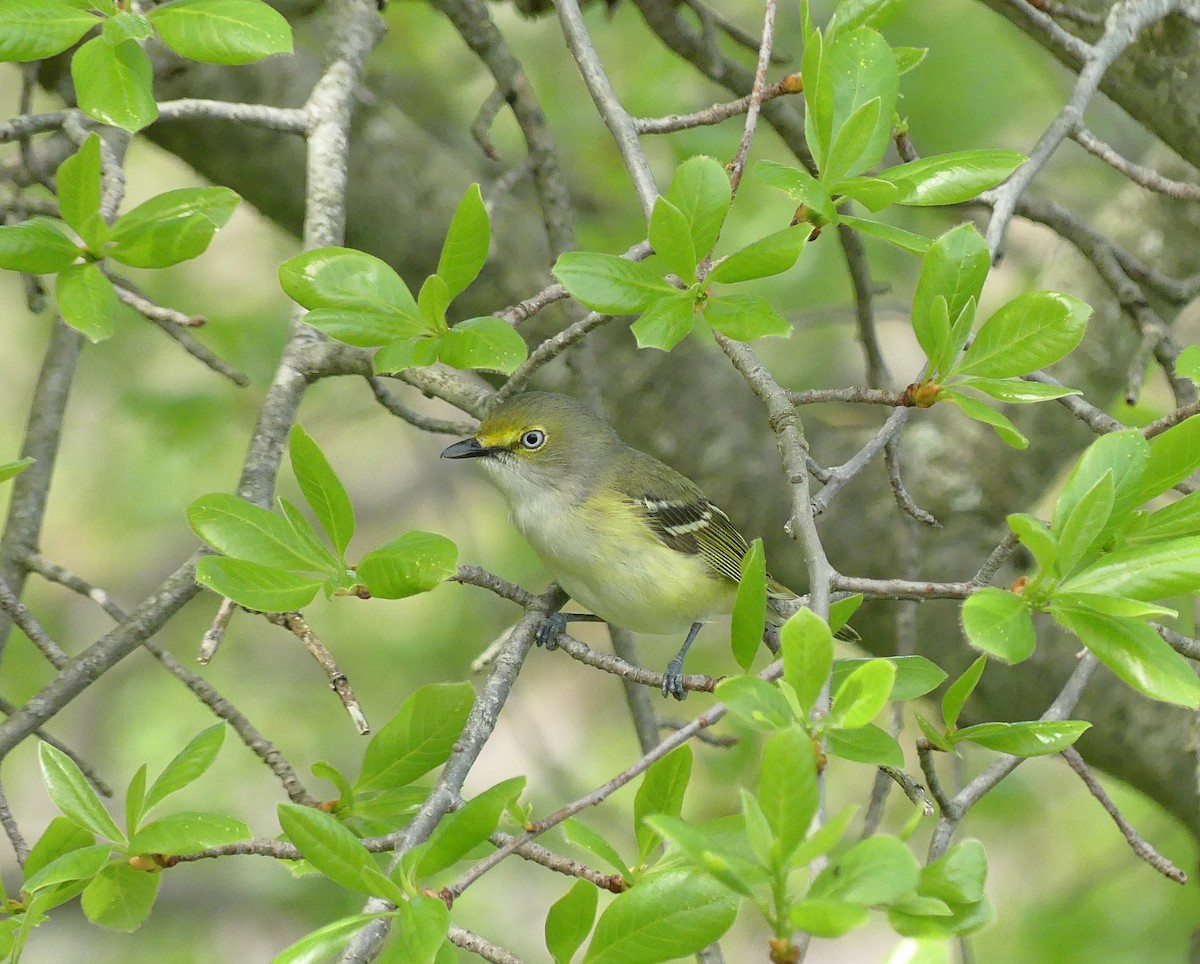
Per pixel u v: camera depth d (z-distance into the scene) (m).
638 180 6.90
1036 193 15.41
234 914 16.80
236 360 14.70
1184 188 8.10
